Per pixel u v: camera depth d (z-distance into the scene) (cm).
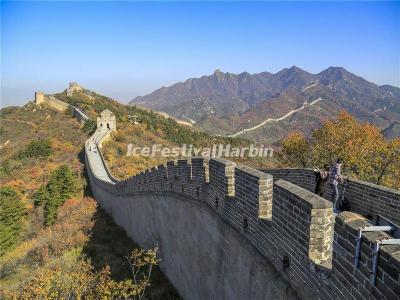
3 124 8369
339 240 405
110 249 1900
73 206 3447
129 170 4725
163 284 1361
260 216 655
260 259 639
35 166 5659
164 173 1399
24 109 9169
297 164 3153
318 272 456
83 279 1188
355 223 381
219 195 874
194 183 1078
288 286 541
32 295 1203
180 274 1241
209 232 950
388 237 341
